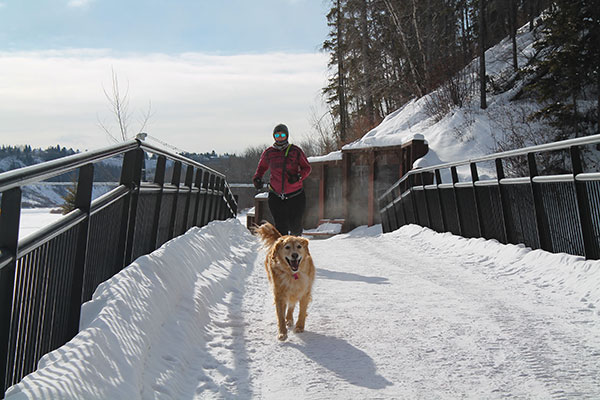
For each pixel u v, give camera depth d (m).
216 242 7.95
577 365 3.41
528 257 6.70
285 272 4.48
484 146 16.70
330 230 17.45
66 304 3.19
